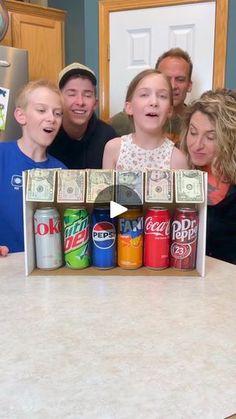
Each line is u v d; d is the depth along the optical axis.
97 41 2.72
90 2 2.67
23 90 1.25
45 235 0.89
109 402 0.47
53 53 3.34
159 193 0.88
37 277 0.88
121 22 2.65
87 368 0.54
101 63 2.74
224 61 2.42
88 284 0.84
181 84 2.03
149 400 0.47
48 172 0.89
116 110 2.78
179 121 1.50
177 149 1.30
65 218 0.90
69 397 0.48
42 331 0.64
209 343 0.60
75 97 1.66
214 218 1.11
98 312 0.71
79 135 1.74
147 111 1.26
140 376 0.52
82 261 0.91
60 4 3.96
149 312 0.71
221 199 1.11
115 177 0.89
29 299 0.76
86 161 1.76
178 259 0.91
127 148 1.35
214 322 0.67
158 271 0.91
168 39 2.56
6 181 1.25
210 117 1.11
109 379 0.51
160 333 0.63
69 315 0.69
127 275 0.89
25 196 0.87
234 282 0.85
